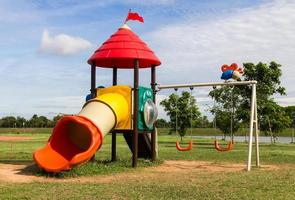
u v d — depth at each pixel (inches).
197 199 332.8
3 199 332.8
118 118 557.0
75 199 331.9
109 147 1122.7
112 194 354.0
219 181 438.0
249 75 1343.5
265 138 2268.7
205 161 717.9
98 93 599.2
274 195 353.1
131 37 609.3
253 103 607.5
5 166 561.9
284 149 1111.6
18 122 3176.7
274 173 525.7
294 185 409.7
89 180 452.1
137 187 392.5
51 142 527.5
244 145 1306.6
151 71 652.1
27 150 953.5
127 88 583.8
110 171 519.2
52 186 400.2
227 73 638.5
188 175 500.1
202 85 647.8
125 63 668.1
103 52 596.4
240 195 350.6
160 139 1765.5
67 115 521.3
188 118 1510.8
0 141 1437.0
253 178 466.0
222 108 1332.4
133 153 574.6
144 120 591.5
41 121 3171.8
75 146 547.8
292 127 1845.5
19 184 416.5
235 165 652.7
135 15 626.8
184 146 1210.6
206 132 1707.7
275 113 1390.3
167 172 537.3
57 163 495.5
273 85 1357.0
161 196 344.8
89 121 509.4
